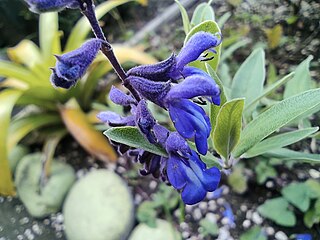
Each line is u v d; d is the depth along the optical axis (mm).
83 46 65
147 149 72
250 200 142
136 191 155
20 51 163
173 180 71
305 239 126
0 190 147
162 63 70
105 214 144
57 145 177
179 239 137
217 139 91
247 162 143
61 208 161
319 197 124
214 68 94
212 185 70
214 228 137
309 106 85
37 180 162
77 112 160
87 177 155
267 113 90
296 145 139
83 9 64
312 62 155
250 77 113
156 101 68
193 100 74
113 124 80
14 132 162
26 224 161
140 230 141
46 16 164
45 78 160
